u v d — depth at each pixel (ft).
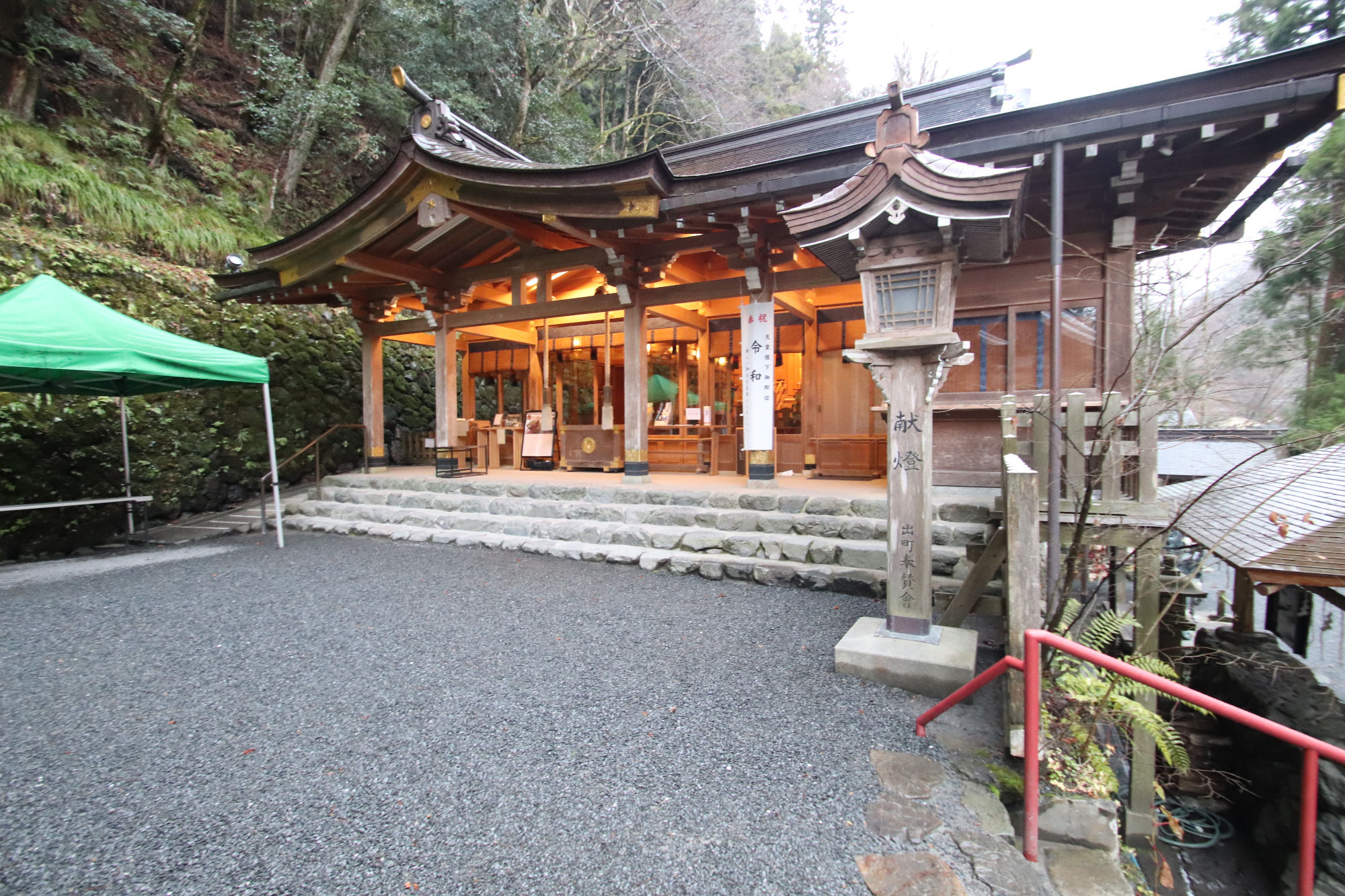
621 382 34.04
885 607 15.07
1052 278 13.74
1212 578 20.34
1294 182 20.12
